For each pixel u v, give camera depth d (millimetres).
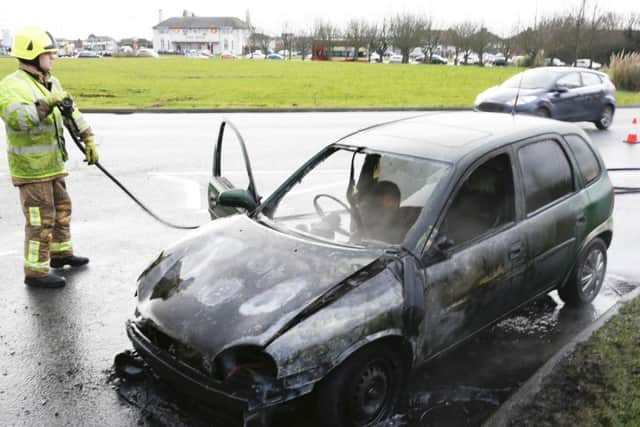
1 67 38781
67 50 85938
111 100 20375
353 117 17156
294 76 35750
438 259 3432
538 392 3502
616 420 3195
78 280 5434
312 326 2977
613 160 11211
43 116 4934
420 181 3727
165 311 3311
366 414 3211
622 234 6910
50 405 3564
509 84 14914
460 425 3387
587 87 14859
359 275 3240
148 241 6473
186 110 17781
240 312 3105
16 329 4500
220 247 3689
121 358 3951
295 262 3391
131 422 3389
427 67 51812
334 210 3955
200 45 134250
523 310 4887
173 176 9383
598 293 5199
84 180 9070
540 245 4070
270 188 8617
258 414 2975
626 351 3908
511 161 4008
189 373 3074
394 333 3174
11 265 5734
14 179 5078
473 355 4168
